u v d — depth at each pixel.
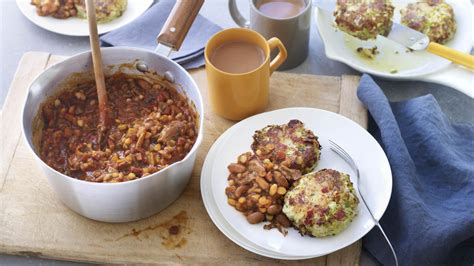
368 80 0.92
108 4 1.04
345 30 0.98
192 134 0.85
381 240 0.79
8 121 0.91
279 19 0.94
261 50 0.89
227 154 0.85
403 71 0.96
